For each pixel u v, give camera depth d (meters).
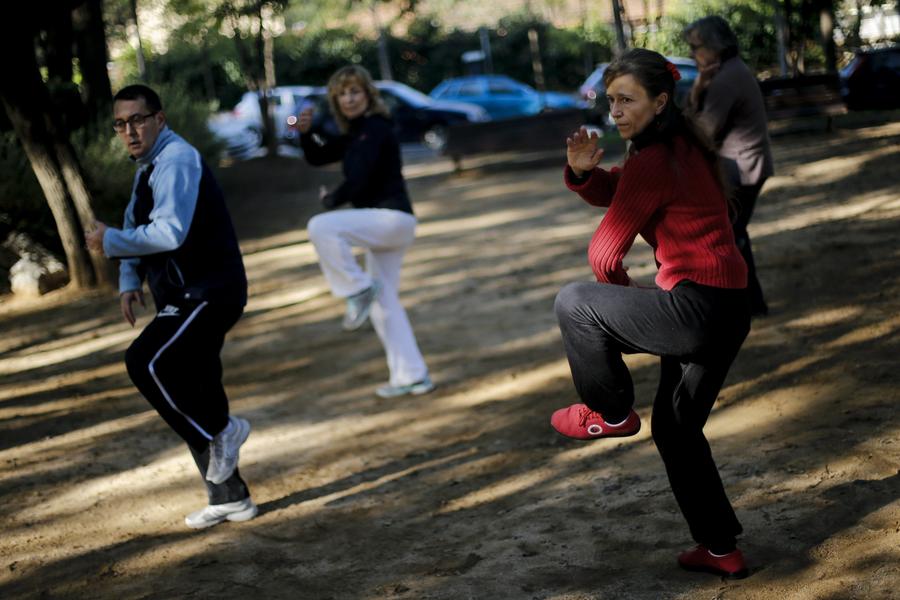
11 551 4.33
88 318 8.90
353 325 5.69
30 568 4.15
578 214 10.98
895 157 11.45
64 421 6.13
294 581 3.86
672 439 3.34
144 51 24.23
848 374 5.20
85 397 6.61
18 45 9.50
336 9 34.88
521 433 5.20
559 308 3.25
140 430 5.85
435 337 7.14
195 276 4.21
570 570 3.64
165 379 4.12
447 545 4.02
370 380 6.41
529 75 38.00
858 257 7.43
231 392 6.44
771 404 4.98
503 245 9.84
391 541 4.14
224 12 20.59
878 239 7.88
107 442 5.68
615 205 3.12
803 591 3.28
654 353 3.20
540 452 4.91
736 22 15.61
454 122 23.44
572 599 3.42
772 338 5.93
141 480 5.08
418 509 4.44
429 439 5.30
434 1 39.84
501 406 5.65
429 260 9.57
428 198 13.55
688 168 3.09
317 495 4.73
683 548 3.69
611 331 3.18
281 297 8.90
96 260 9.91
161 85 16.72
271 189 15.87
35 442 5.79
